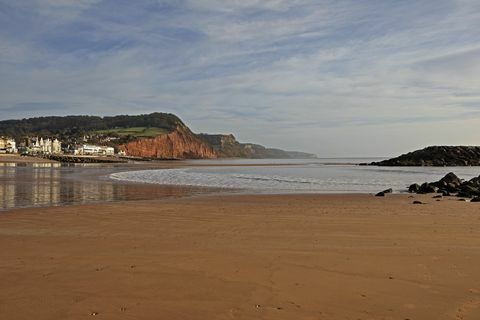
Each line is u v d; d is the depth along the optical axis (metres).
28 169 65.69
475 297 6.97
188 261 9.22
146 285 7.55
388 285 7.60
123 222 14.71
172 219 15.44
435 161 107.62
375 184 38.00
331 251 10.20
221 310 6.39
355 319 6.07
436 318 6.11
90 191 28.48
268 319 6.05
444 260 9.32
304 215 16.53
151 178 45.75
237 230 13.13
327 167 94.69
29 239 11.58
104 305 6.57
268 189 31.53
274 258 9.52
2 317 6.07
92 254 9.81
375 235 12.23
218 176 51.09
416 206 19.67
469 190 27.33
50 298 6.86
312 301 6.78
